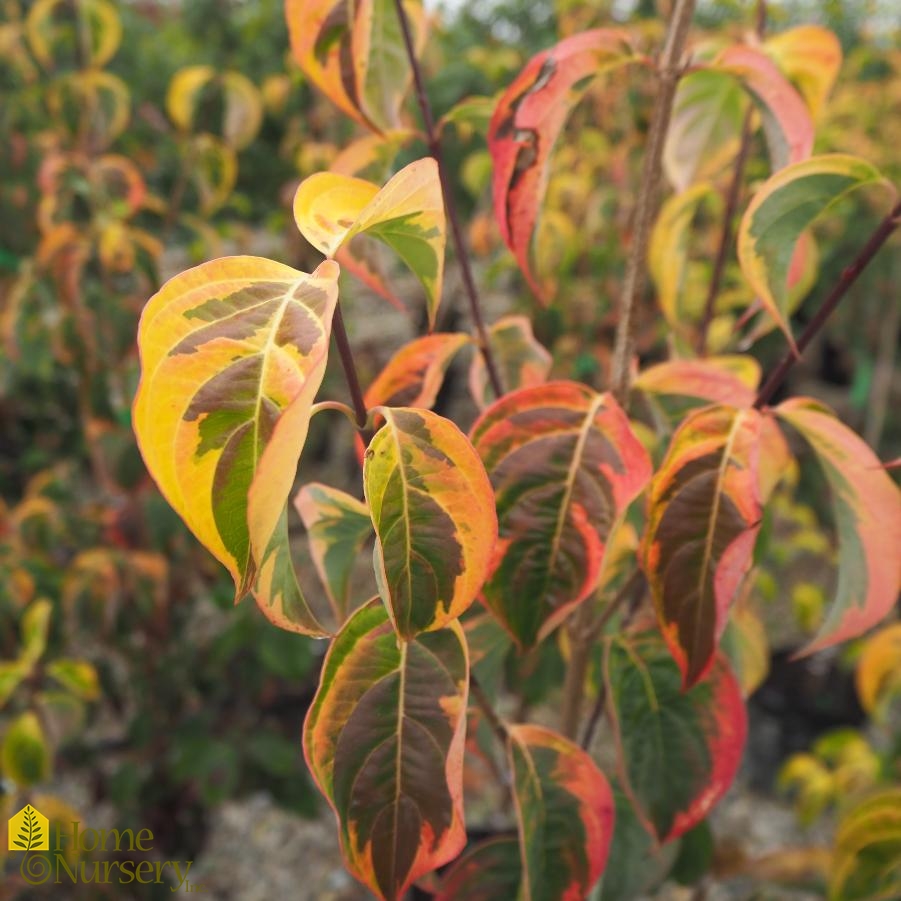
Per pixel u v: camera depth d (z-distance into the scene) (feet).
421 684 1.10
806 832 3.78
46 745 2.29
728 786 1.31
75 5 2.86
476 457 0.96
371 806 1.07
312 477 5.52
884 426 5.80
